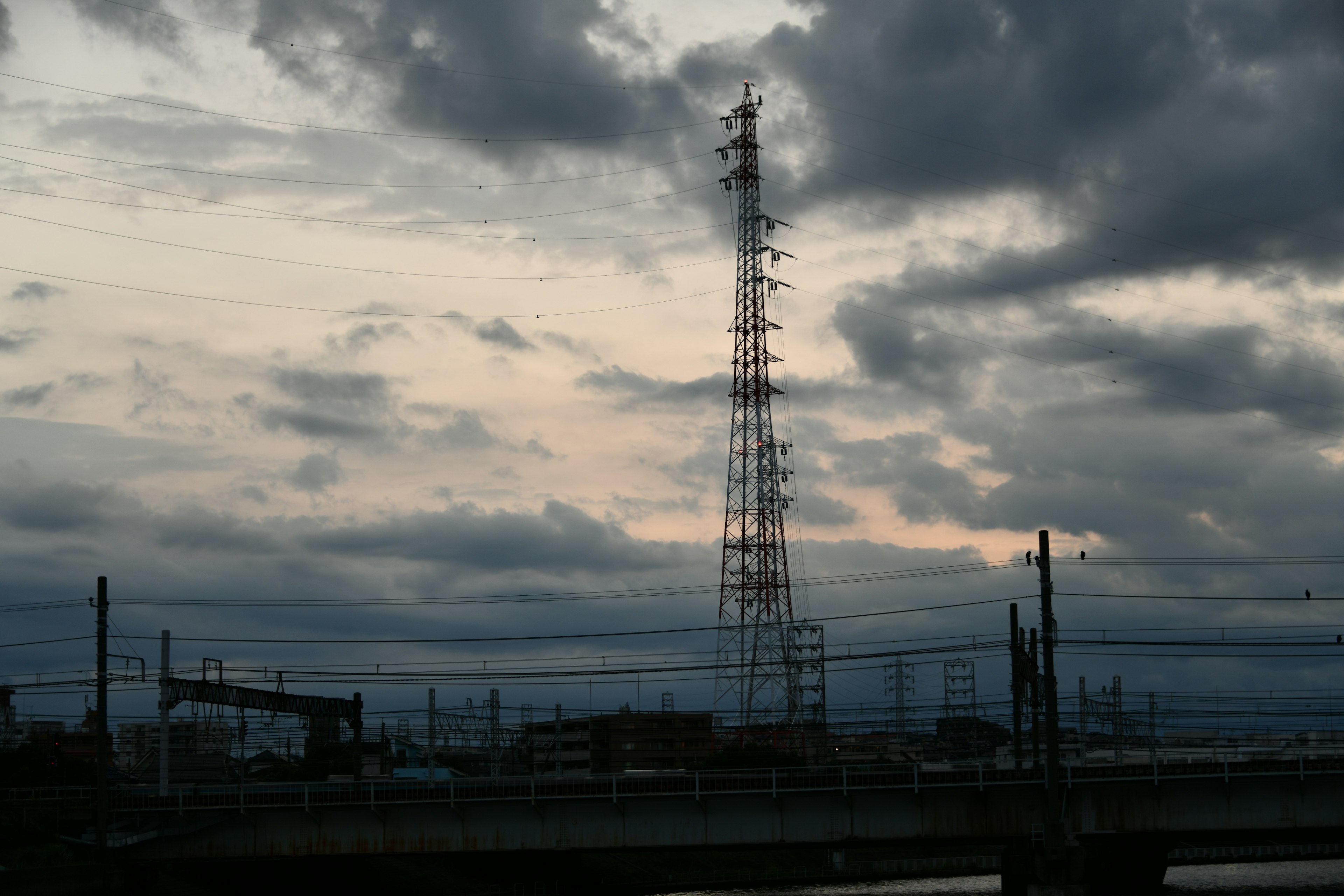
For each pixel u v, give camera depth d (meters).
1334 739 82.38
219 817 72.56
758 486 103.75
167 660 76.94
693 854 120.75
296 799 73.19
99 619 73.38
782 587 101.88
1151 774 66.69
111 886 67.81
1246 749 71.19
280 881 80.25
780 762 92.25
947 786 67.44
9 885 58.41
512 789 71.56
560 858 102.00
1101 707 86.44
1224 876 109.62
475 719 100.50
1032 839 68.06
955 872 117.31
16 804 74.56
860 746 96.69
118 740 101.38
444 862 95.00
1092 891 89.31
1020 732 78.19
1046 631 67.31
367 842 71.50
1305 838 81.50
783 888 99.12
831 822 68.69
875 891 92.19
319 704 85.62
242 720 82.00
